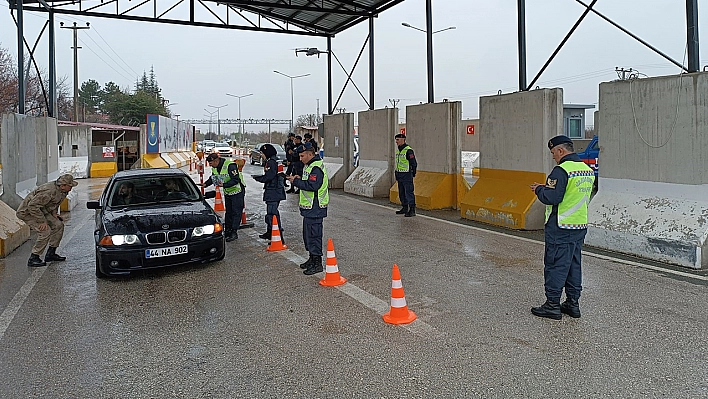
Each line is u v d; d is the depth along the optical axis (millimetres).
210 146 56094
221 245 7500
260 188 19859
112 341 4863
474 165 30531
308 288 6418
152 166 27766
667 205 7543
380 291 6238
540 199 5199
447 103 13117
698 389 3746
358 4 16828
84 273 7352
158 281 6852
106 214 7527
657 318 5164
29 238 9984
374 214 12594
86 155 25672
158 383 4008
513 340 4680
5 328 5238
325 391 3809
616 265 7266
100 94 88375
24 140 11773
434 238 9469
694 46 7414
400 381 3934
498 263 7512
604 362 4203
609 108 8445
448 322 5160
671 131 7480
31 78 48969
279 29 19062
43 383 4047
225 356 4469
